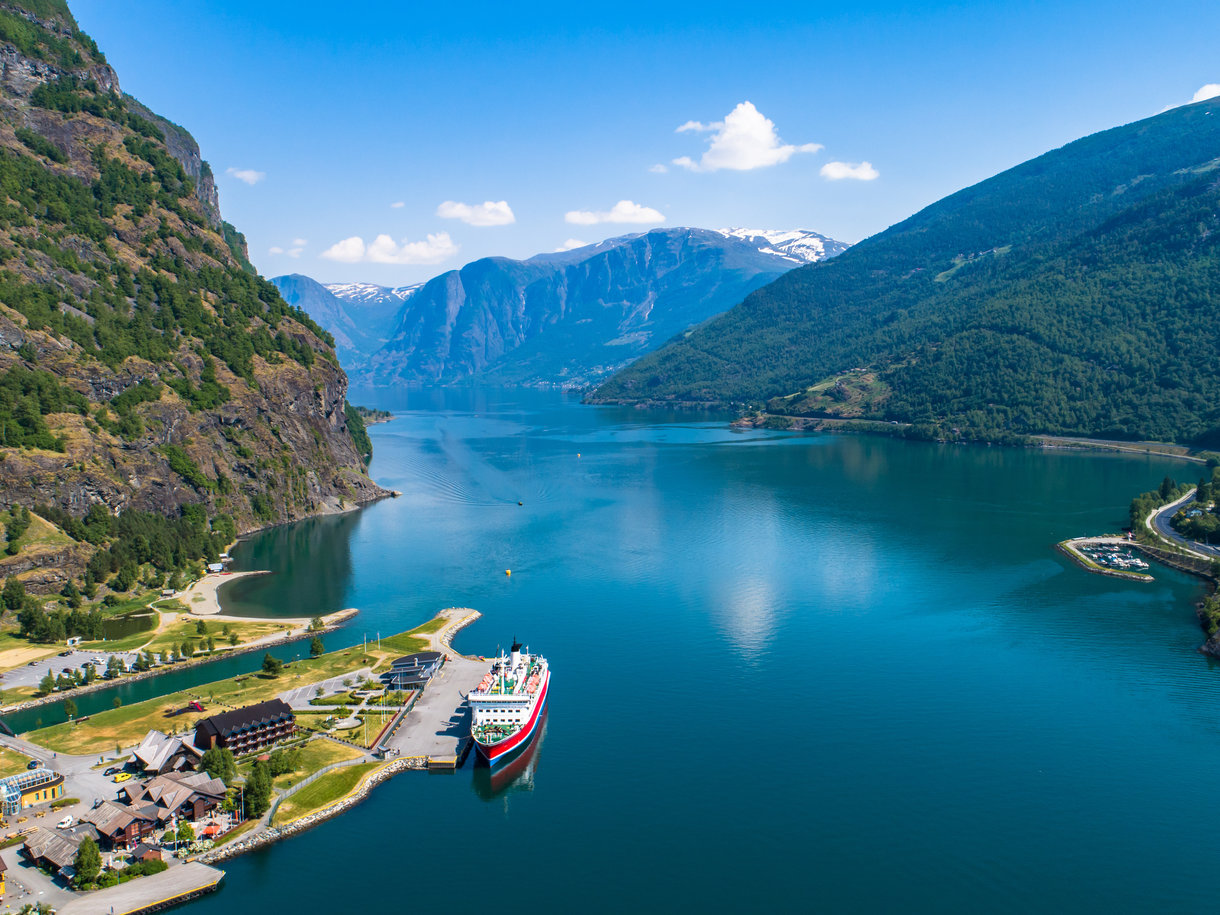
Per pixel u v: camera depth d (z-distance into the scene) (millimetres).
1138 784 150875
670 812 144250
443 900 123500
